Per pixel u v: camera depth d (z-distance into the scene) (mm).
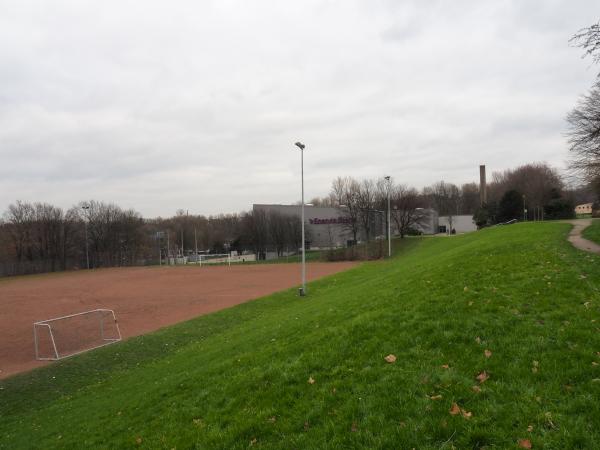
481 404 5141
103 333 24094
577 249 15820
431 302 9320
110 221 101438
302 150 27250
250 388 7578
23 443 9469
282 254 98312
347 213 95938
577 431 4375
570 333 6531
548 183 84250
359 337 8242
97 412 10203
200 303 32500
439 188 131125
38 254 93188
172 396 9031
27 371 17172
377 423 5250
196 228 127625
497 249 17359
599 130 25562
